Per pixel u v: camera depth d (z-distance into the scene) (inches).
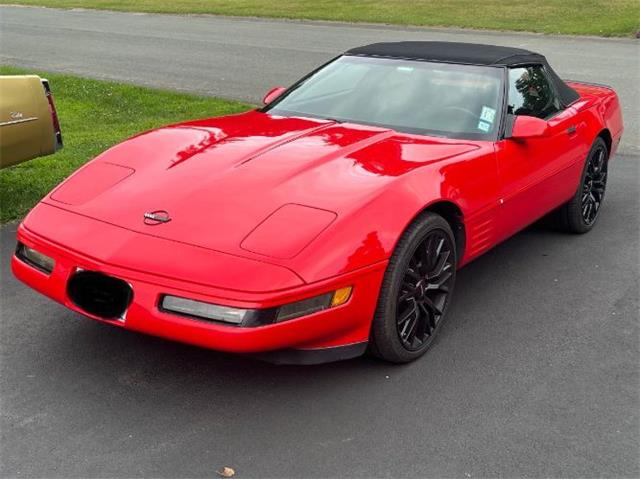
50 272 132.0
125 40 680.4
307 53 612.4
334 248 124.6
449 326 163.2
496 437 122.8
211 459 114.9
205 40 690.2
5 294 171.5
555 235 227.5
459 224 156.5
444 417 128.0
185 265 120.1
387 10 937.5
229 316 116.3
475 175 158.7
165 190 137.6
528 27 773.9
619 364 148.8
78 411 126.6
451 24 808.9
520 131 169.6
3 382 134.8
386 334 137.6
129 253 123.9
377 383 138.3
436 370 143.9
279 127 168.4
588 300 179.3
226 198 133.4
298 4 1021.8
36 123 205.8
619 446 121.4
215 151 151.7
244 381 137.3
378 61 194.1
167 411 127.3
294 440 120.3
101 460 114.0
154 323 119.6
